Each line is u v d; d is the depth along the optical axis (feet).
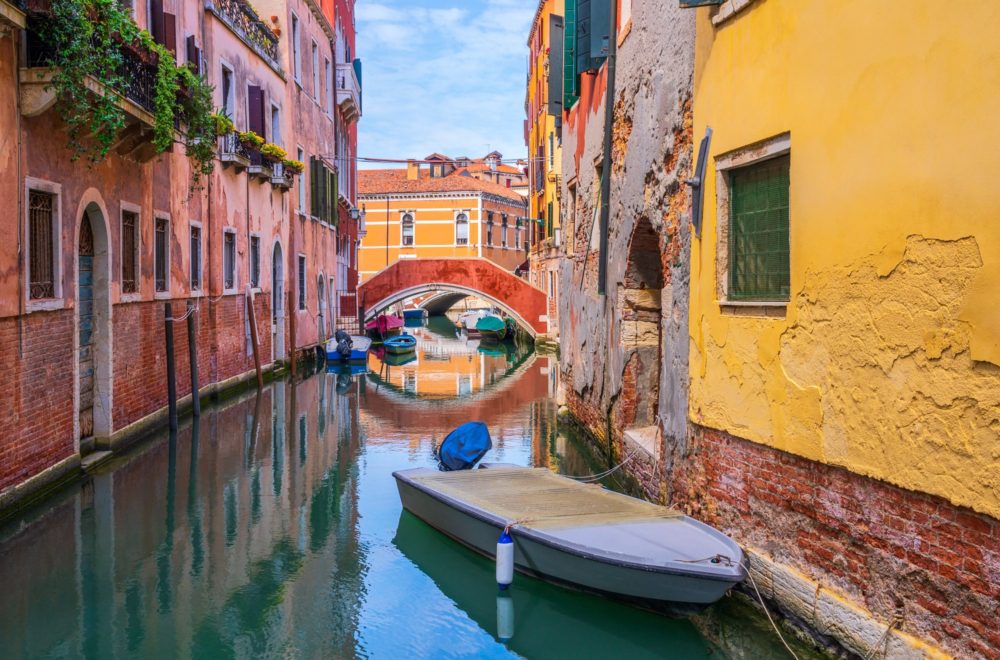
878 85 14.56
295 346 69.26
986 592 12.43
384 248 170.81
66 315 30.07
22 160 26.50
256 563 23.44
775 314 17.85
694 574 17.42
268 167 59.62
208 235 49.70
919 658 13.56
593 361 38.52
